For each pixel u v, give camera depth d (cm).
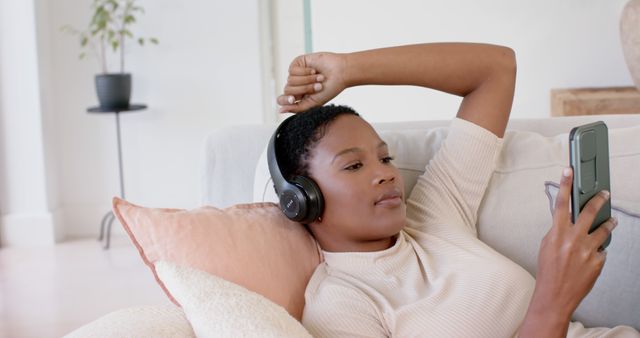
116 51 405
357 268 120
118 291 324
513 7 295
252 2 402
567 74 308
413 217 133
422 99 286
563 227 92
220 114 412
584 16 302
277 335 100
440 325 113
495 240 136
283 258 121
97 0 399
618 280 126
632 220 125
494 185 138
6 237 399
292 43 401
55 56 406
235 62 407
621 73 308
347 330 113
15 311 304
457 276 119
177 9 403
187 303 107
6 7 384
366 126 124
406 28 282
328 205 121
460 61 137
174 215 120
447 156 136
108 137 413
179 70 408
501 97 137
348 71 138
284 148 125
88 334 109
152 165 415
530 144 143
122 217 119
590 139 94
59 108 411
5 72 388
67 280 341
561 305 93
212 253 117
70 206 416
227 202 156
